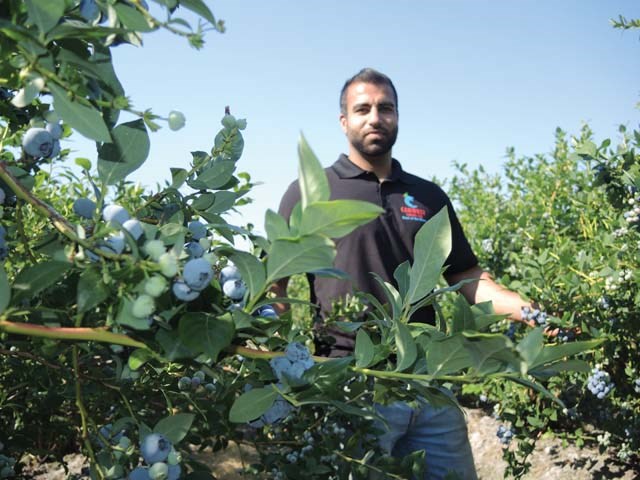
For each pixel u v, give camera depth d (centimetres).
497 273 520
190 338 95
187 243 115
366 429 204
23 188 94
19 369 196
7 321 91
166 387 172
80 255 96
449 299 488
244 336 110
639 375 394
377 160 328
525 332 413
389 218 314
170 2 90
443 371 96
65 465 214
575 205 475
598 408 449
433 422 293
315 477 188
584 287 368
